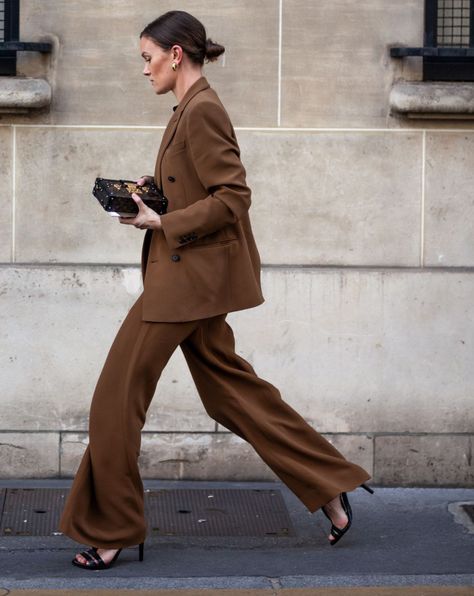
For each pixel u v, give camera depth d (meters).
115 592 4.04
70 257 5.52
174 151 4.19
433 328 5.54
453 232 5.57
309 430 4.46
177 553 4.52
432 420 5.56
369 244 5.56
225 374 4.38
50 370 5.50
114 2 5.47
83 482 4.23
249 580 4.19
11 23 5.54
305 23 5.50
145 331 4.20
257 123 5.51
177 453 5.54
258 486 5.50
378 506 5.24
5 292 5.46
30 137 5.48
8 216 5.50
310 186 5.54
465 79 5.58
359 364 5.53
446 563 4.43
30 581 4.14
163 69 4.25
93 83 5.48
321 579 4.21
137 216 4.10
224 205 4.12
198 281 4.18
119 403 4.20
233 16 5.47
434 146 5.54
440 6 5.72
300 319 5.51
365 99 5.52
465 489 5.56
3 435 5.50
